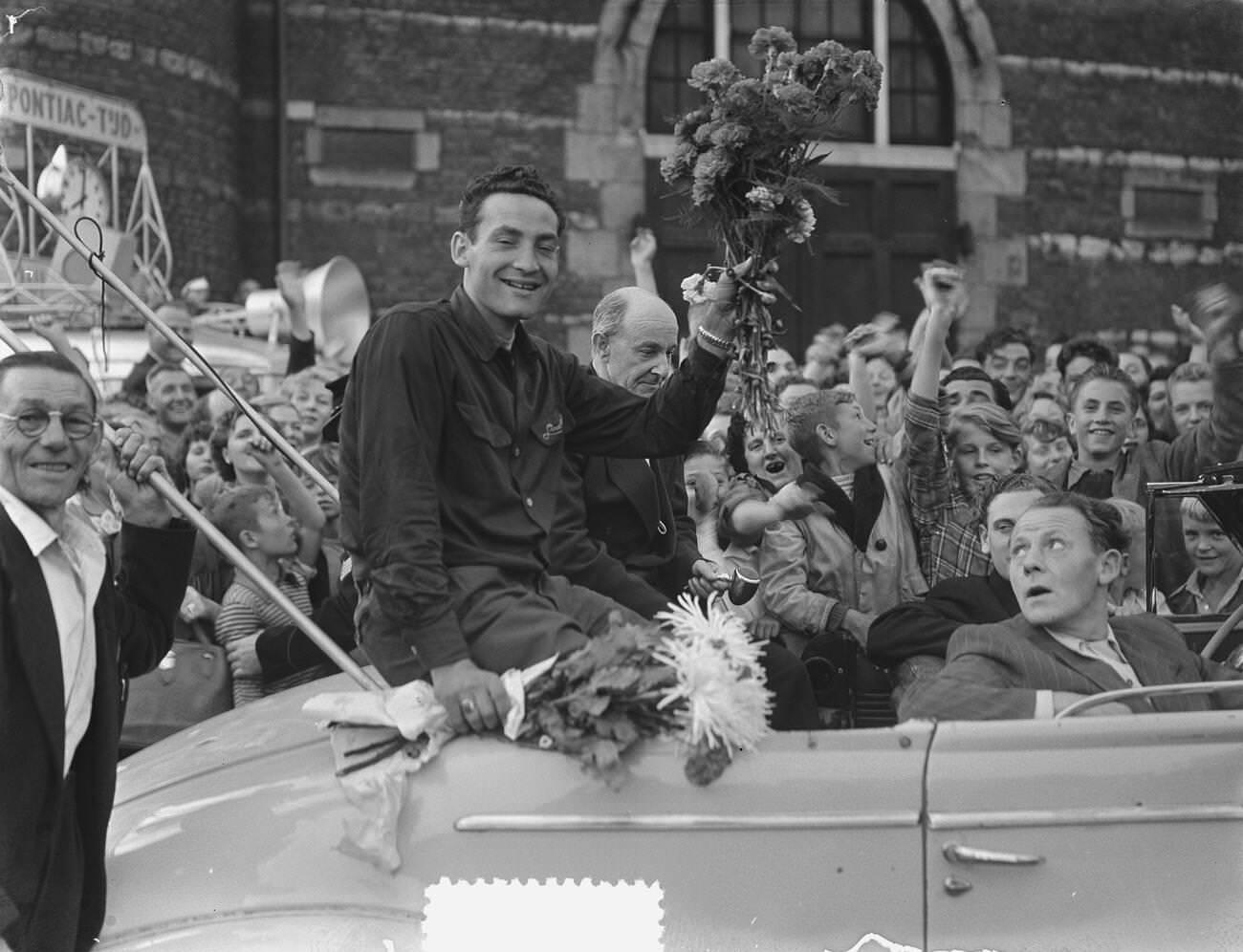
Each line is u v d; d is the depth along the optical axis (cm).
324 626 530
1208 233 1708
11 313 938
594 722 338
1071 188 1672
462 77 1543
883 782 337
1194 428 765
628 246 1556
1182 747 339
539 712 343
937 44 1644
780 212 393
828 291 1622
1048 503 394
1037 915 335
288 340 1037
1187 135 1700
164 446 712
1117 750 338
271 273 1528
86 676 346
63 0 1337
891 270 1631
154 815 362
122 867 352
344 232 1529
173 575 384
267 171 1530
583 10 1555
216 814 354
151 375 777
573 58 1556
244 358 1000
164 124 1405
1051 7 1658
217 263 1462
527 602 367
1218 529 530
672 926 336
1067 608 385
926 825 336
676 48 1591
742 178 393
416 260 1538
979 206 1647
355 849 342
